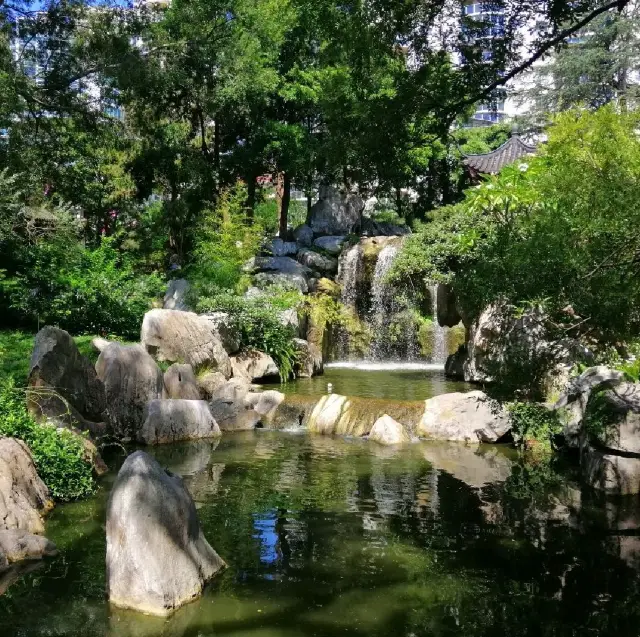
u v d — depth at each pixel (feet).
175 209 81.66
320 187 83.51
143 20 70.54
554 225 18.19
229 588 19.02
